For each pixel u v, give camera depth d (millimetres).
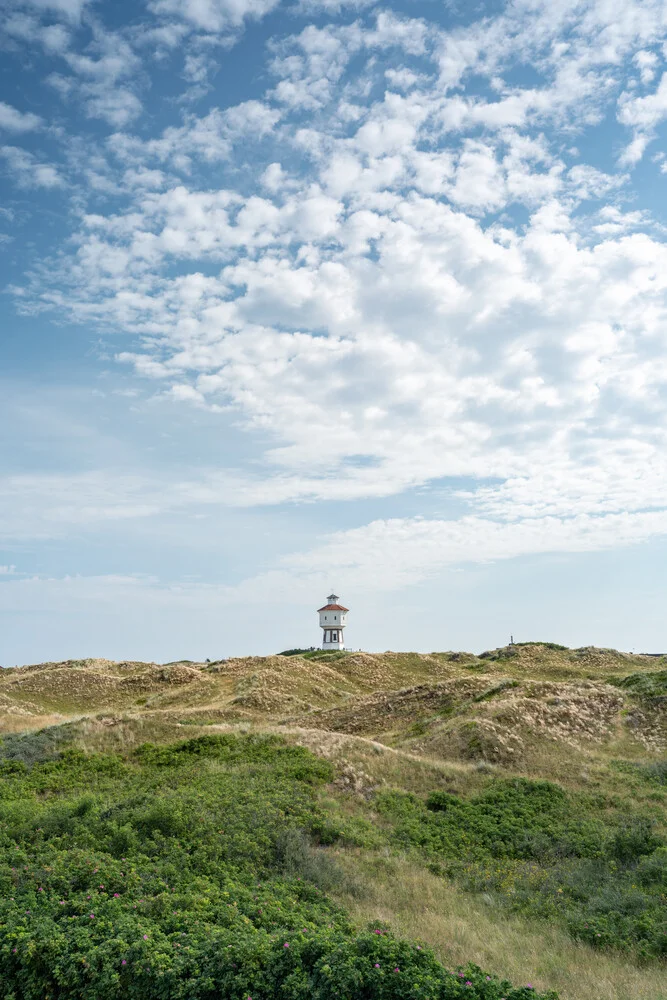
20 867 16859
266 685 60656
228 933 13188
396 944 12508
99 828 20500
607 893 18984
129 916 14219
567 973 14352
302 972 11859
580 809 27281
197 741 33531
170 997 11570
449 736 36562
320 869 19797
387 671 73688
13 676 66875
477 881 21062
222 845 20078
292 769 28922
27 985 12086
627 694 44281
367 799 27578
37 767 30109
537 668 66625
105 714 38375
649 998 12945
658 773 31406
